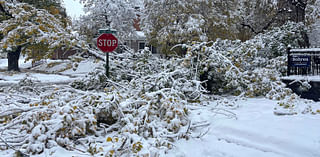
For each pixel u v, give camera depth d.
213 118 5.66
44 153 3.98
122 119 4.82
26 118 4.55
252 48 8.83
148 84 7.23
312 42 20.05
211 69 8.49
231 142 4.40
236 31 21.88
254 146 4.11
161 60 9.84
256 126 4.73
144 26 22.33
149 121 5.05
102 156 3.66
